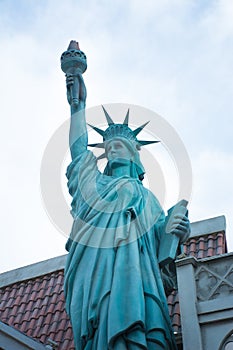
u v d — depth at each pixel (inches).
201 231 943.7
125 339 555.5
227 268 595.2
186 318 575.2
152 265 632.4
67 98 805.2
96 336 571.8
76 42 860.0
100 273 607.2
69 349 795.4
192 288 590.9
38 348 702.5
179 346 666.8
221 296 580.1
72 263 637.3
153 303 589.9
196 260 610.9
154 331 569.6
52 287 990.4
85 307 590.9
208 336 561.6
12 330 680.4
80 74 815.7
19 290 1027.9
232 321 561.9
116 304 572.4
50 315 901.8
